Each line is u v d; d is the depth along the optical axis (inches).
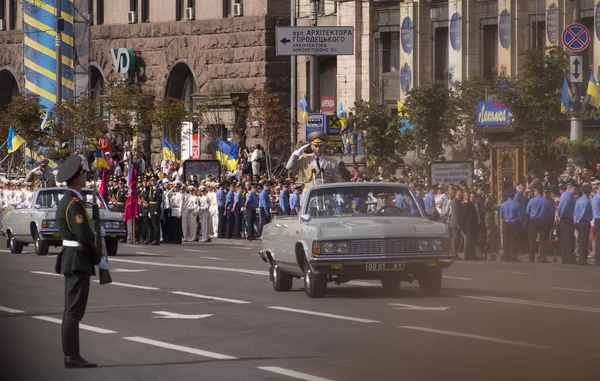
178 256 2874.0
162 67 6205.7
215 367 1115.9
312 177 1939.0
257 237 3754.9
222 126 5625.0
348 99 4940.9
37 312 1616.6
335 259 1675.7
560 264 2620.6
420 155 3909.9
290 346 1239.5
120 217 2903.5
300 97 5497.1
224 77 5831.7
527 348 1195.9
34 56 5856.3
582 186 2605.8
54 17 5812.0
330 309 1569.9
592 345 1211.9
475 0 4389.8
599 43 3907.5
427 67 4621.1
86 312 1587.1
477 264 2613.2
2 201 4360.2
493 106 3476.9
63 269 1146.7
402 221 1737.2
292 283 1957.4
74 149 5492.1
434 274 1723.7
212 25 5895.7
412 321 1422.2
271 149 5157.5
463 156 3713.1
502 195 3080.7
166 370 1106.1
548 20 4045.3
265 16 5634.8
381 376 1045.8
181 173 4658.0
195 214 3848.4
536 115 3304.6
